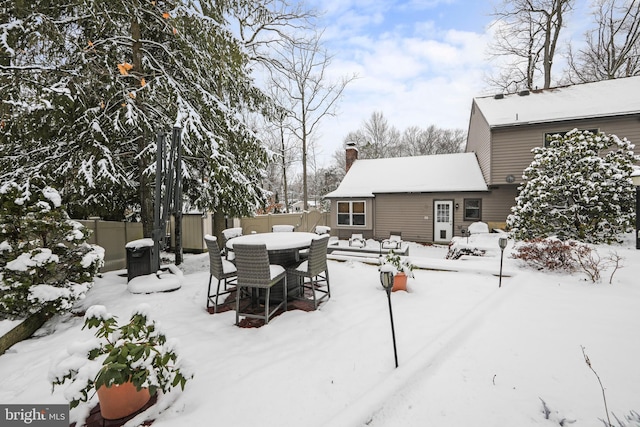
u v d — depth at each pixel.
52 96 4.70
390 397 2.02
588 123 9.88
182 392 2.17
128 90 5.79
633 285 4.51
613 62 16.62
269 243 4.14
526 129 10.59
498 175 11.08
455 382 2.20
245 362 2.62
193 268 7.39
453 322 3.34
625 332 2.93
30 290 3.48
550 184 7.82
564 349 2.63
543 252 5.53
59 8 5.31
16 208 3.73
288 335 3.19
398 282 4.56
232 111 6.90
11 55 4.27
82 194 5.62
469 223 12.76
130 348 1.91
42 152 5.97
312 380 2.29
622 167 7.42
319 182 31.38
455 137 35.81
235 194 6.93
